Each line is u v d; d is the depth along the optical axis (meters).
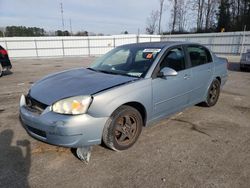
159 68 3.50
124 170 2.71
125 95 2.98
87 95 2.76
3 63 10.40
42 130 2.77
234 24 39.97
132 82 3.14
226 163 2.86
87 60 22.97
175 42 4.19
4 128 3.95
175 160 2.92
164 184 2.46
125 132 3.14
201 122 4.21
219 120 4.32
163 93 3.54
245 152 3.13
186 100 4.16
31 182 2.51
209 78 4.73
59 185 2.45
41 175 2.63
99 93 2.81
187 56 4.16
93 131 2.77
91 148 3.07
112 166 2.79
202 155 3.05
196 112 4.75
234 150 3.19
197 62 4.44
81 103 2.69
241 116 4.56
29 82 8.91
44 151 3.15
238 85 7.86
